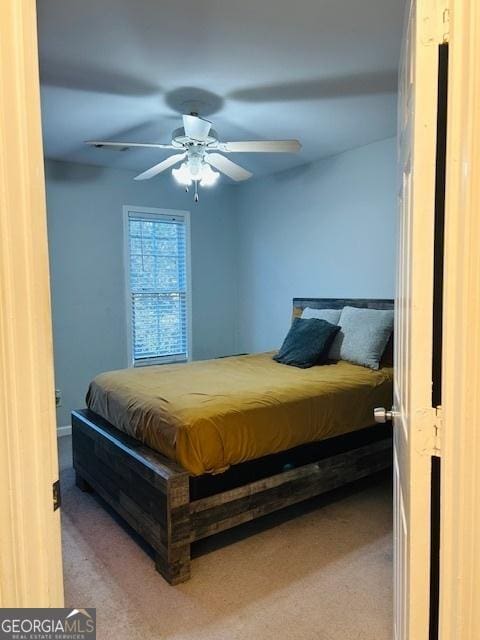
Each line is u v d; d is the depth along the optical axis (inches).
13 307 30.6
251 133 131.7
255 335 198.4
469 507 31.5
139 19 73.9
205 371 126.9
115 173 170.2
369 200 144.9
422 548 36.9
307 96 105.2
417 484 36.6
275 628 69.5
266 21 75.1
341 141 140.1
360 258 149.4
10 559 31.6
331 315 145.6
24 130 30.7
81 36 78.7
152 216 180.7
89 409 125.9
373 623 70.1
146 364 183.0
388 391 116.3
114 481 99.7
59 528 35.2
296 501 98.7
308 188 166.9
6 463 31.1
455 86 31.7
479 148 29.8
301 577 82.1
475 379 30.8
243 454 89.0
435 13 33.5
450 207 32.5
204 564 86.6
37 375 32.2
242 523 92.2
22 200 30.7
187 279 191.2
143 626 70.1
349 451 109.7
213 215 197.8
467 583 31.9
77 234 163.2
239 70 92.3
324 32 78.7
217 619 71.5
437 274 35.1
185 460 83.4
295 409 97.7
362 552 90.0
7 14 29.5
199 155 109.4
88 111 112.7
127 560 88.4
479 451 31.0
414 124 35.6
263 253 190.7
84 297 166.1
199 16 73.4
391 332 127.7
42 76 93.4
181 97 105.0
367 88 101.1
